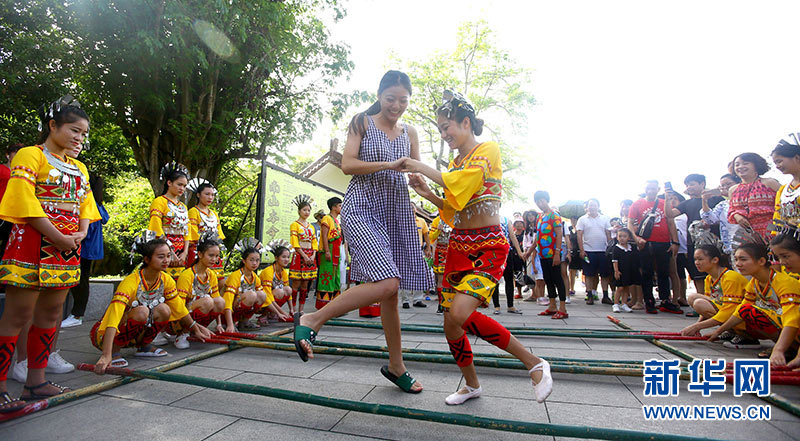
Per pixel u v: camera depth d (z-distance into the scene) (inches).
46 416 80.4
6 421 77.2
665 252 236.1
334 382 103.2
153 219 152.2
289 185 325.7
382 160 90.1
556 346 146.8
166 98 310.5
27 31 269.0
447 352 121.3
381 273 79.3
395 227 92.6
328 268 231.9
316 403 79.0
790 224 132.4
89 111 313.3
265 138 372.2
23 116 261.0
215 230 181.9
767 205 159.3
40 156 83.0
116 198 496.4
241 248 175.6
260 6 304.8
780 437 73.7
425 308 268.7
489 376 110.6
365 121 91.4
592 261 291.9
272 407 86.8
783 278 114.3
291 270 224.4
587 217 297.3
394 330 95.2
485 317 81.5
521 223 319.6
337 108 380.8
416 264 94.0
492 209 85.5
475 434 74.3
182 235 163.3
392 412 73.9
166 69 299.7
